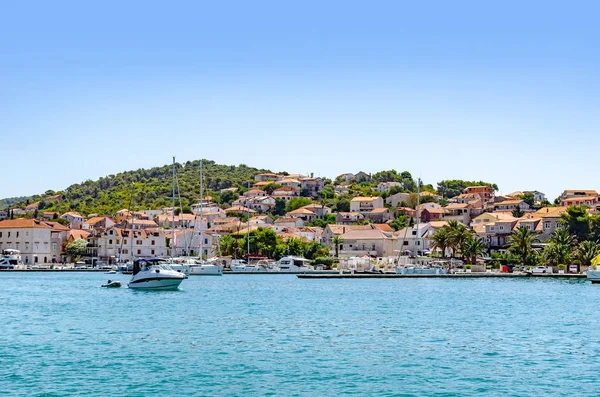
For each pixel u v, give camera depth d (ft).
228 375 146.72
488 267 635.66
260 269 651.25
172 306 289.53
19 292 373.81
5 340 191.01
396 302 316.40
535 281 506.48
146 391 132.77
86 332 207.10
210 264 607.78
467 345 185.98
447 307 291.79
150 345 183.01
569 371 152.25
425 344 187.32
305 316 252.42
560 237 611.47
